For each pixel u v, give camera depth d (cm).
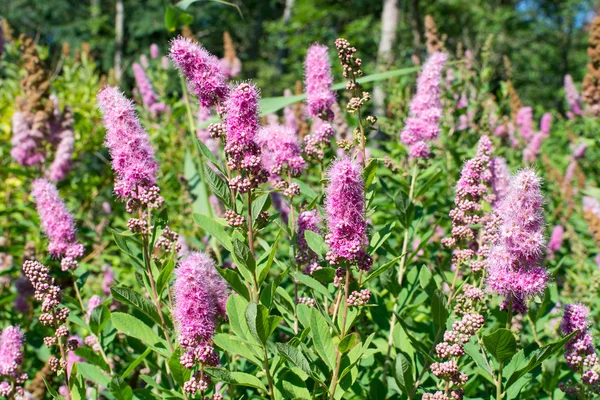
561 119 281
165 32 701
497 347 63
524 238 63
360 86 73
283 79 529
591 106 165
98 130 170
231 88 69
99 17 717
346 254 64
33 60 143
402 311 82
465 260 76
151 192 70
